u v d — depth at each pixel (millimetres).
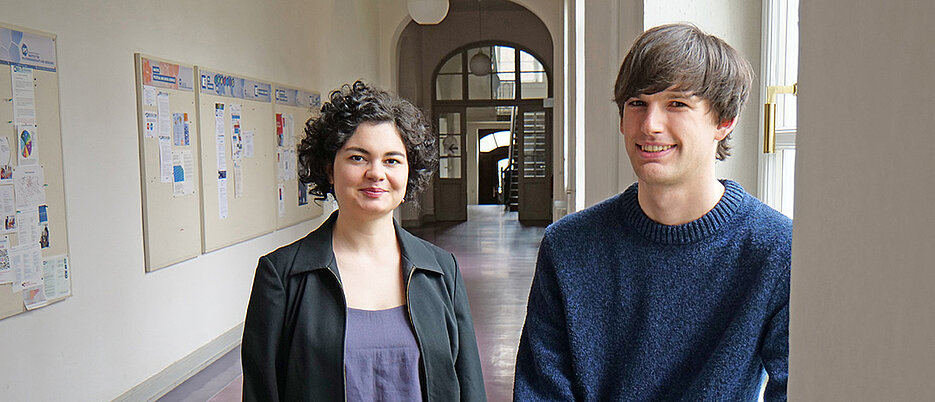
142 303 4691
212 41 5781
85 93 4141
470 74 16344
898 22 336
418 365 1747
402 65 14906
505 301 7590
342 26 9234
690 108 1125
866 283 380
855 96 394
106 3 4355
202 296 5559
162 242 4910
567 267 1304
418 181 1894
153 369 4816
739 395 1161
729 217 1185
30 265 3646
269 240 7020
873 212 368
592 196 2846
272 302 1708
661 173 1150
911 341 325
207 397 4785
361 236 1817
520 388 1355
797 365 533
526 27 15711
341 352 1682
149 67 4777
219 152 5824
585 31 2969
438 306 1814
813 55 479
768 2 1777
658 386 1226
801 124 515
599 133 2672
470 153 24672
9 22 3543
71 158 4004
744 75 1152
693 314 1199
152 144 4812
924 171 309
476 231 14383
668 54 1106
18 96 3580
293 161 7586
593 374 1274
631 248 1254
